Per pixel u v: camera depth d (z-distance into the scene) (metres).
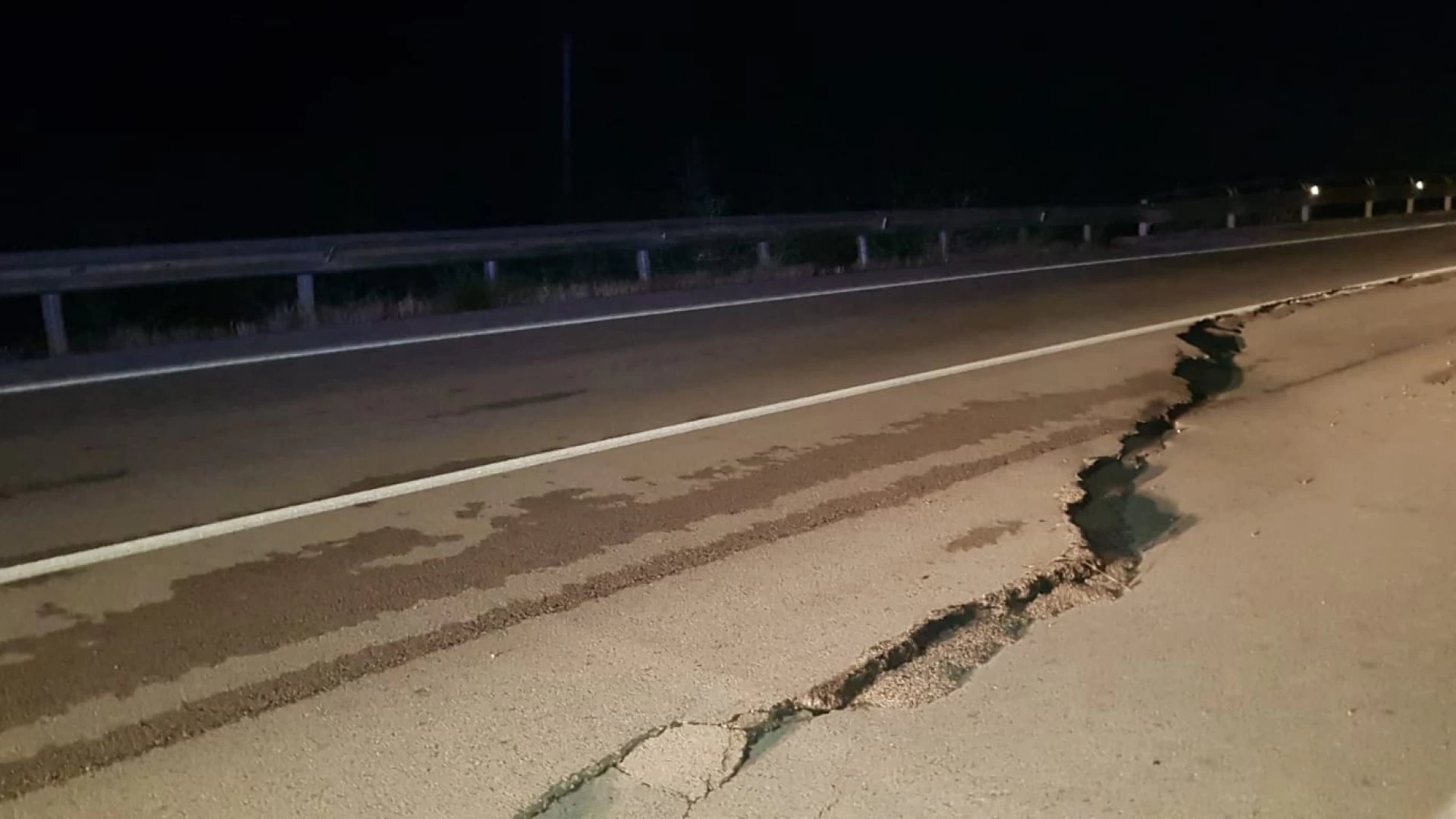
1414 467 7.07
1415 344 11.02
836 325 12.02
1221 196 28.00
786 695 4.22
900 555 5.60
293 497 6.40
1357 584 5.26
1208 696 4.23
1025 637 4.73
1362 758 3.83
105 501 6.32
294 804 3.58
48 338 10.75
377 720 4.06
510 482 6.69
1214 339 11.36
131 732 4.00
